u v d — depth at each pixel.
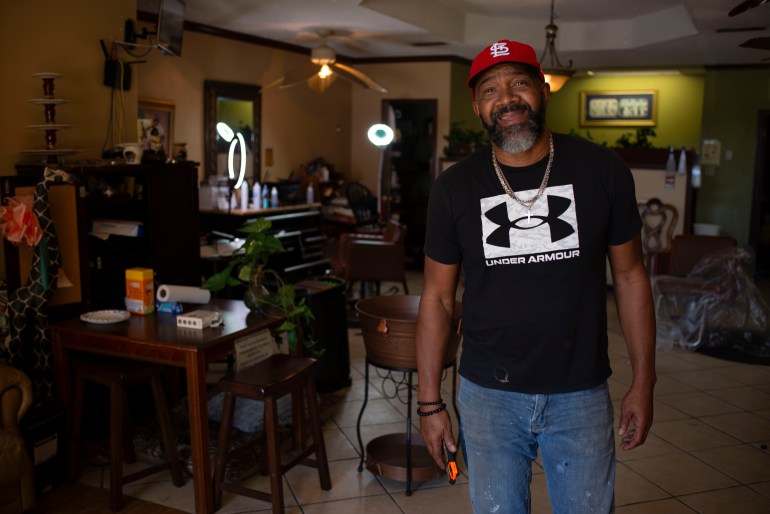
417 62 9.01
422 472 3.05
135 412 3.76
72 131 3.82
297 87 8.34
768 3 4.99
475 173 1.74
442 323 1.85
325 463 3.06
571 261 1.65
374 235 6.90
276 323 3.25
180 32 4.42
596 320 1.69
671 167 7.11
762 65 8.02
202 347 2.72
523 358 1.70
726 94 8.37
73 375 3.11
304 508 2.91
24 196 3.10
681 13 6.94
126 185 3.73
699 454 3.47
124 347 2.87
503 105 1.65
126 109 4.16
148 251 3.73
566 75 6.33
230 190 6.54
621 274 1.76
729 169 8.39
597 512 1.72
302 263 7.50
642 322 1.73
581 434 1.69
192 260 4.00
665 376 4.75
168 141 6.52
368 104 9.38
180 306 3.26
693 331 5.40
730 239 5.69
